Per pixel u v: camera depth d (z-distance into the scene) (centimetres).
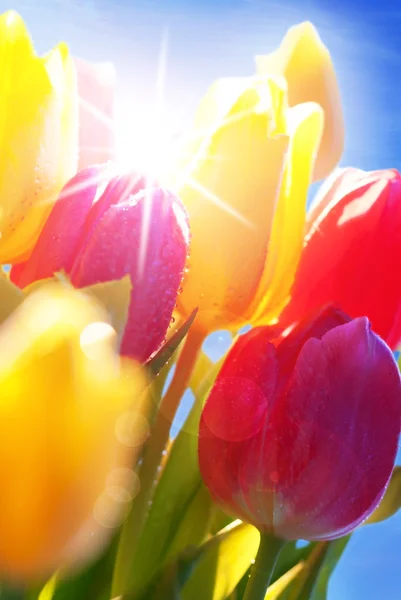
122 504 24
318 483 32
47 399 22
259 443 33
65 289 24
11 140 33
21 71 33
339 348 32
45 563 24
